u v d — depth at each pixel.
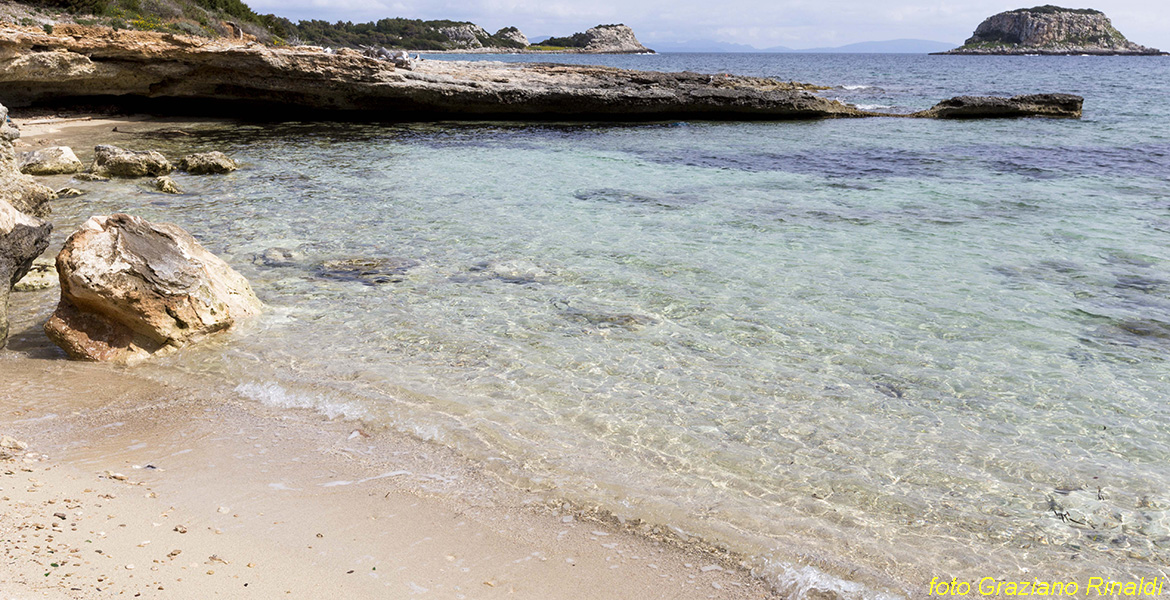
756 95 38.84
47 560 4.16
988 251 12.77
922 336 8.96
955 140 29.64
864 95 54.84
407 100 34.44
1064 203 16.97
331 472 5.72
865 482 5.82
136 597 3.89
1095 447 6.45
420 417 6.73
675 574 4.59
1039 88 64.00
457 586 4.33
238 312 9.15
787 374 7.86
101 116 30.92
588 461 6.03
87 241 8.23
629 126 35.03
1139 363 8.23
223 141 25.61
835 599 4.39
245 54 30.95
